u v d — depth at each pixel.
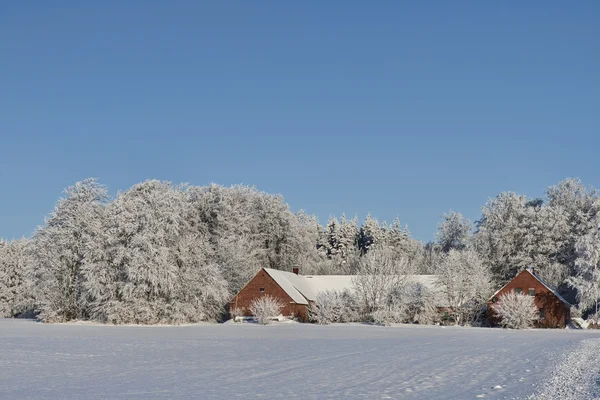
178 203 75.38
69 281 74.88
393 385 19.91
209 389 19.12
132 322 69.94
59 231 75.12
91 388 19.52
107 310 69.44
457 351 34.31
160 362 27.98
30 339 43.53
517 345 39.75
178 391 18.73
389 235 137.62
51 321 73.69
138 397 17.55
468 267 79.69
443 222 130.75
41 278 75.06
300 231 107.31
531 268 80.56
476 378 21.70
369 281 79.12
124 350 34.69
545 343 42.09
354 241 142.38
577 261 75.31
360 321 78.81
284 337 48.31
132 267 68.62
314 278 97.69
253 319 82.12
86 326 66.62
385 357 30.36
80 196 78.12
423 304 77.12
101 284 70.44
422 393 18.11
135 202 73.00
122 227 70.62
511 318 71.44
